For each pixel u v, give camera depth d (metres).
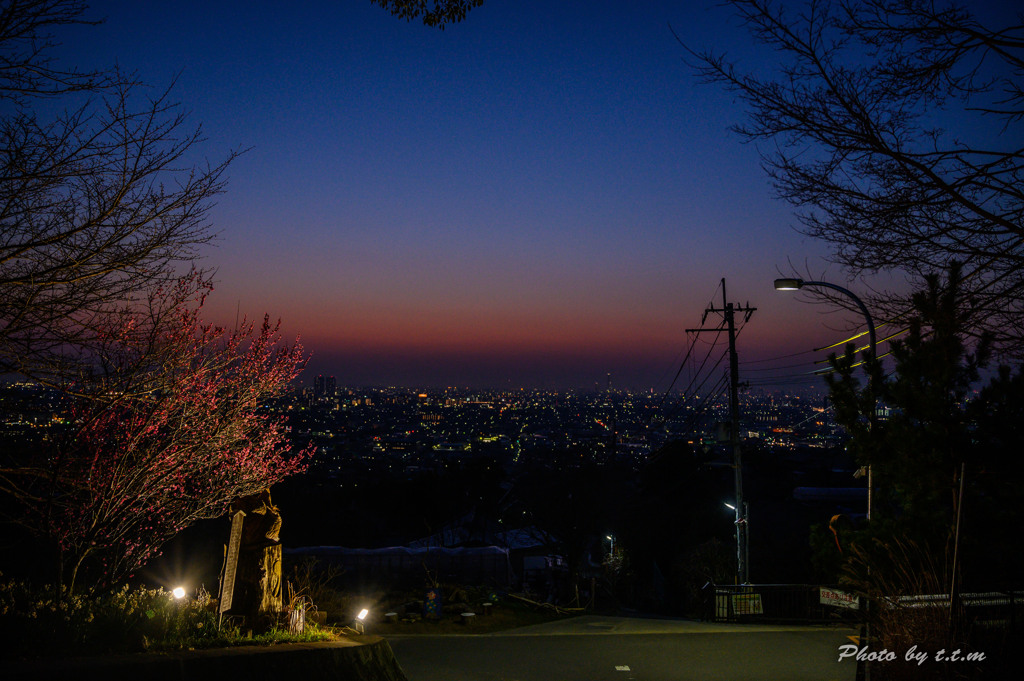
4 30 5.89
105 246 6.68
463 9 8.20
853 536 10.12
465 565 24.12
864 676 9.08
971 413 8.57
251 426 10.56
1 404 7.60
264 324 10.38
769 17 5.84
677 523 40.84
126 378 8.07
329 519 48.56
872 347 9.95
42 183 6.35
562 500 35.47
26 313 6.64
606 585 33.53
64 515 9.27
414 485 54.56
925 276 6.11
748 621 19.02
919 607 8.49
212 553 22.75
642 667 11.41
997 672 7.52
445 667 11.18
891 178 5.78
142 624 8.21
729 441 23.27
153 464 9.43
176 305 8.39
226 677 6.80
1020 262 5.71
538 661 11.77
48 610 7.78
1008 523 8.38
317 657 7.85
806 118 5.88
